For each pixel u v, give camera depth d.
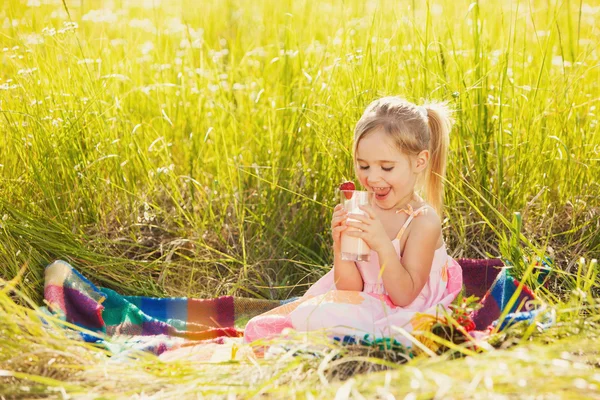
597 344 2.21
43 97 3.63
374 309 2.64
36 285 3.09
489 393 1.89
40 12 4.59
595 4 4.78
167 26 4.85
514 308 2.78
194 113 4.22
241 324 3.11
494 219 3.53
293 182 3.71
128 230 3.63
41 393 2.10
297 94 3.98
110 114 3.93
